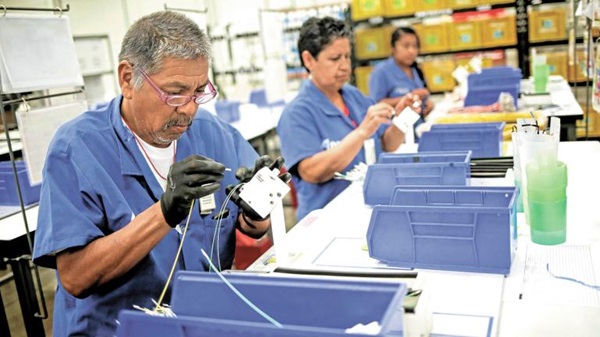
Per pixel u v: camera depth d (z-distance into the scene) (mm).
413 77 3980
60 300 1261
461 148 1918
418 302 782
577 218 1271
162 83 1064
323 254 1218
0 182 2434
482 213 1018
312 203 2113
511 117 2572
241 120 4410
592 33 1817
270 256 1248
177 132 1164
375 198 1539
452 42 4555
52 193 1127
